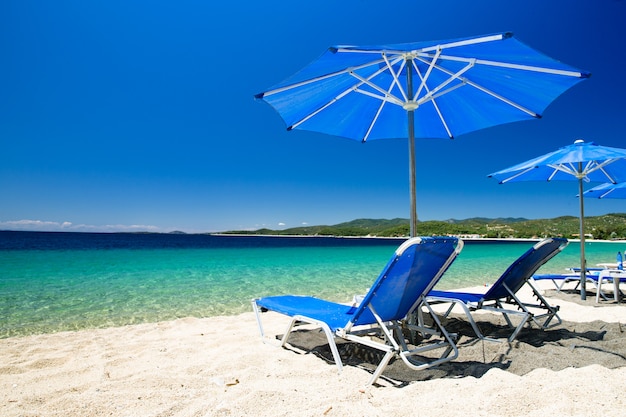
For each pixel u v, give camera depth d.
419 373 2.52
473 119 4.05
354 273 11.42
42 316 5.33
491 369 2.36
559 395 1.95
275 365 2.76
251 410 1.91
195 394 2.21
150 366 2.86
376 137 4.59
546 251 3.37
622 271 5.81
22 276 9.79
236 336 3.74
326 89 3.35
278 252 24.31
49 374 2.67
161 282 9.02
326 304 3.51
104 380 2.53
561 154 4.18
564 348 2.90
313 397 2.07
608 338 3.26
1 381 2.56
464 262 15.91
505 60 2.63
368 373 2.49
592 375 2.23
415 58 2.94
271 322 4.46
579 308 5.04
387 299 2.52
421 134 4.59
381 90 3.07
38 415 1.93
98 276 9.99
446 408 1.87
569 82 2.84
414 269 2.48
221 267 13.09
